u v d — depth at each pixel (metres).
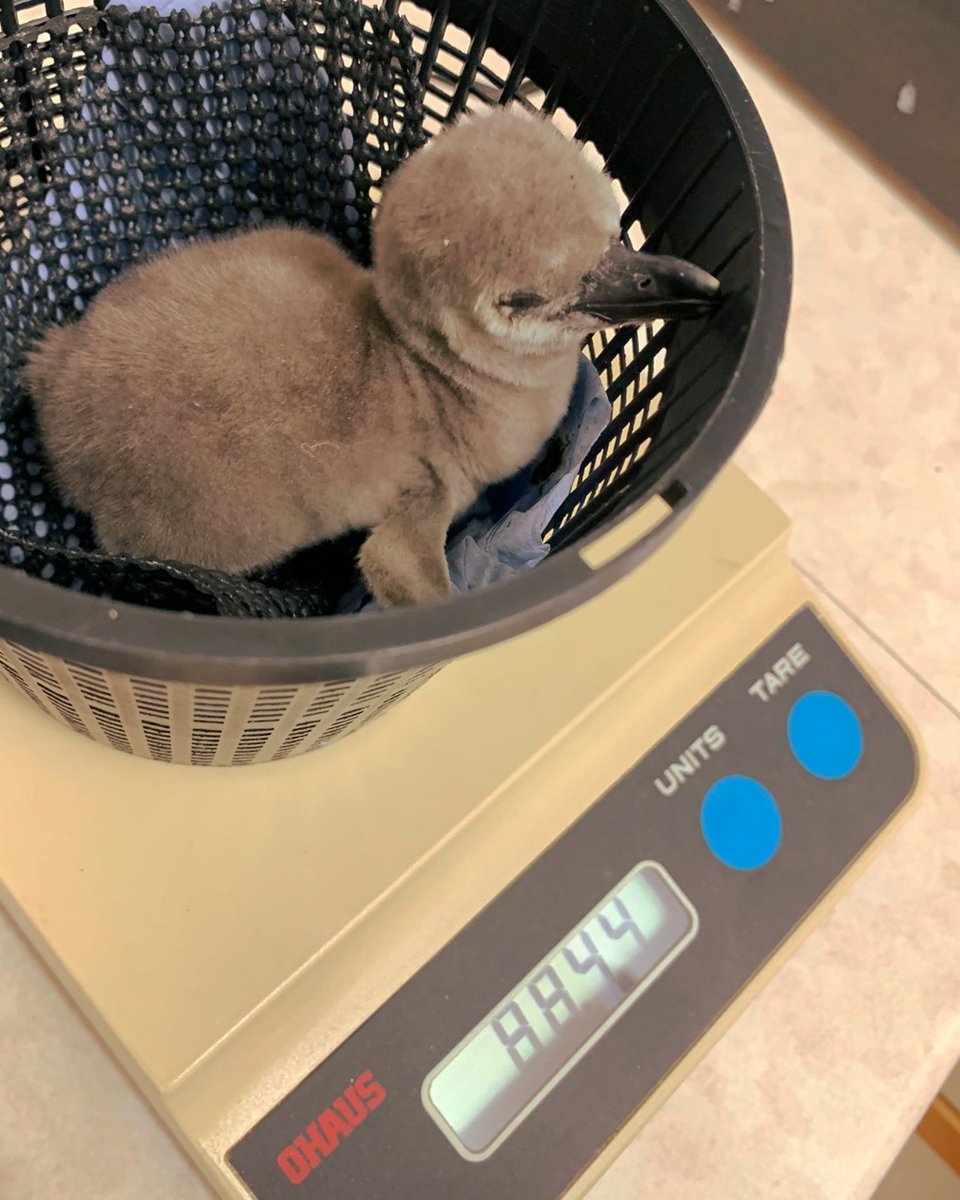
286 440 0.16
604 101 0.16
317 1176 0.15
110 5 0.16
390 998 0.16
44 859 0.15
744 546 0.19
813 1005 0.19
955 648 0.23
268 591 0.17
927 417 0.25
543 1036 0.17
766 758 0.19
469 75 0.17
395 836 0.16
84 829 0.15
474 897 0.17
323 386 0.17
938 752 0.22
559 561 0.10
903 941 0.20
